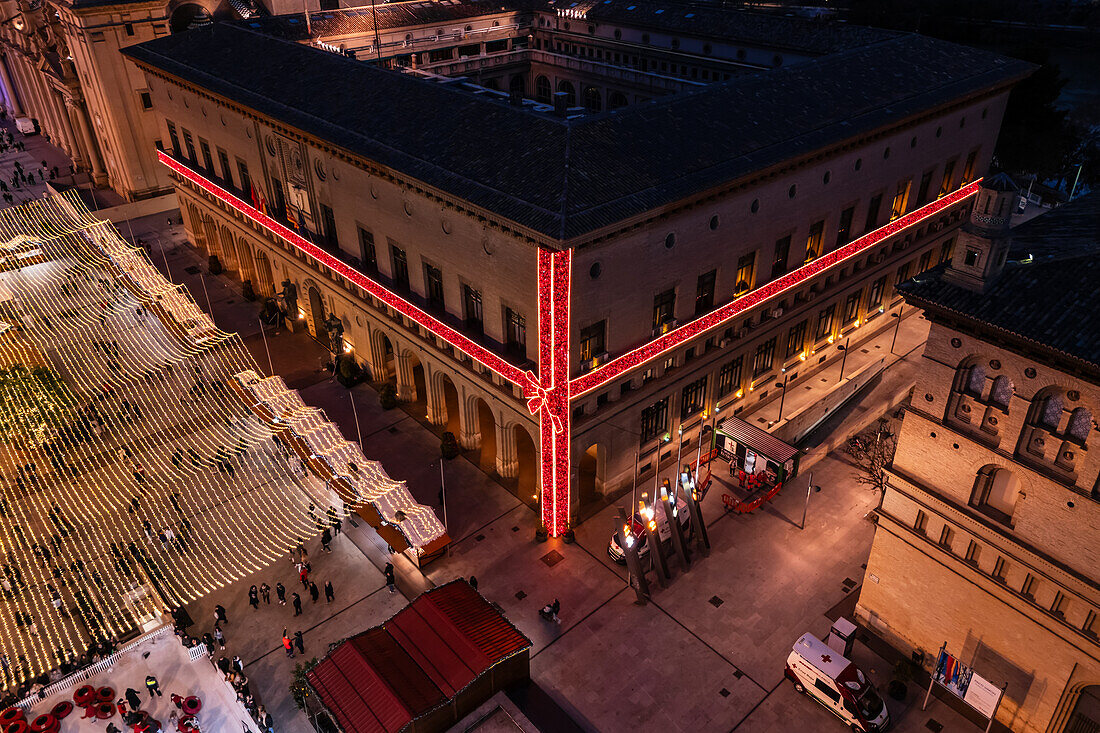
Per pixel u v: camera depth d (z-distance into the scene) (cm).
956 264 3133
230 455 5319
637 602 4241
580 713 3666
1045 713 3381
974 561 3459
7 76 12069
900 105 5297
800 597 4269
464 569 4481
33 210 8975
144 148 9088
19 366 5866
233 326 7062
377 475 4828
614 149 4159
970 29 13188
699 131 4506
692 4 8906
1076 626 3130
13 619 4150
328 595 4334
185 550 4553
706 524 4778
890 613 3909
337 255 5775
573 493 4656
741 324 5138
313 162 5634
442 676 3438
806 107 5012
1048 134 8156
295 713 3750
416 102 5100
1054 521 3080
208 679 3919
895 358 6216
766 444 4928
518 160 4162
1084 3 13925
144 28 8594
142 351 6544
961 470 3359
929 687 3628
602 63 9244
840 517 4812
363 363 6225
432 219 4634
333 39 8781
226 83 6378
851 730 3572
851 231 5584
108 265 7806
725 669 3878
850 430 5459
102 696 3797
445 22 9594
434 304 5053
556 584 4375
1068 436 2967
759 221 4788
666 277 4425
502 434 4941
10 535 4681
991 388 3159
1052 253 3209
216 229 7812
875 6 12556
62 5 8488
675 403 5000
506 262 4188
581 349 4194
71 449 5394
